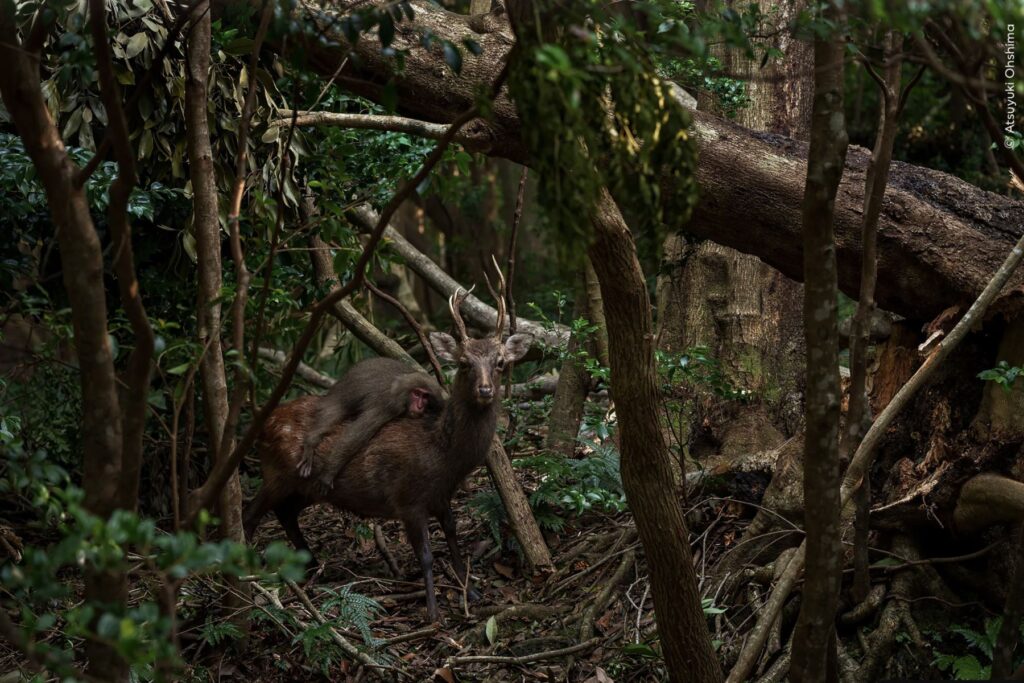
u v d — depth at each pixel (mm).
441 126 4316
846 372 5168
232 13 4574
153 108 4961
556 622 4844
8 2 2715
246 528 5441
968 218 4375
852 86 10273
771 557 4754
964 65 2613
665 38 2385
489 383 4934
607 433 5348
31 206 4898
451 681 4426
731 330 5680
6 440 3648
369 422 5254
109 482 2732
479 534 5742
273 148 5355
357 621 4391
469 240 11070
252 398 3143
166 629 2066
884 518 4434
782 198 4355
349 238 4984
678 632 3500
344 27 2711
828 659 3504
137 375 2641
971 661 4027
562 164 2146
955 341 3385
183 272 5676
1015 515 3961
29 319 5312
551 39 2447
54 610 4348
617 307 3180
